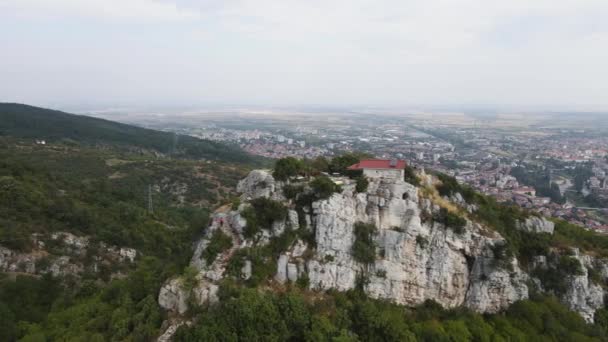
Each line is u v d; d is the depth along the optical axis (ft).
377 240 267.59
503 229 298.15
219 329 206.59
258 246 250.37
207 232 260.62
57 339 255.70
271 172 284.00
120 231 459.73
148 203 627.46
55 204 439.63
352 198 271.90
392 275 261.85
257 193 271.28
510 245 280.51
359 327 235.61
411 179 291.99
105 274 393.70
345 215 264.31
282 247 253.85
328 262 254.27
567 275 290.97
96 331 249.14
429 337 241.55
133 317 237.04
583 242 337.52
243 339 207.31
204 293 229.66
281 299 228.84
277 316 218.59
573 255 297.94
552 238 311.06
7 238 364.79
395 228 269.85
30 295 328.70
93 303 292.40
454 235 275.18
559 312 274.77
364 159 334.24
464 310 268.62
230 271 237.66
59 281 358.02
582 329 271.28
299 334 221.05
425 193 288.10
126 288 287.48
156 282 265.75
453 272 272.31
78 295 338.75
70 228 427.33
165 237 487.20
